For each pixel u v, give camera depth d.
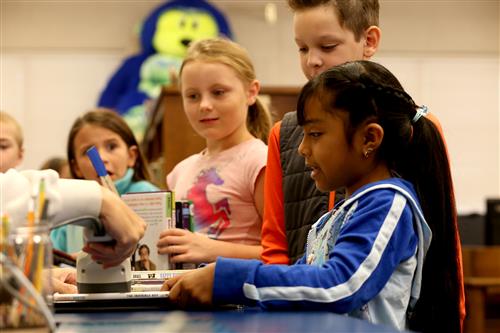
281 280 1.38
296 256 2.06
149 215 2.13
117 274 1.51
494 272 4.80
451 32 7.70
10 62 7.41
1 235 1.08
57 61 7.46
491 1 7.74
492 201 5.23
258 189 2.44
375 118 1.55
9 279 1.07
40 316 1.08
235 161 2.51
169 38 6.99
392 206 1.45
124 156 2.96
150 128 4.51
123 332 1.11
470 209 7.71
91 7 7.47
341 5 2.15
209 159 2.58
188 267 2.12
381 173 1.58
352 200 1.51
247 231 2.44
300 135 2.14
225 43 2.62
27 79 7.42
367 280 1.38
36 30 7.42
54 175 1.33
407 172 1.61
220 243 2.18
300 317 1.24
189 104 2.56
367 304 1.44
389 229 1.43
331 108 1.53
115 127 2.97
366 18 2.21
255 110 2.71
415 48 7.66
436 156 1.62
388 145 1.57
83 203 1.34
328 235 1.55
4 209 1.27
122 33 7.48
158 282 1.74
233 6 7.46
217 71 2.52
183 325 1.17
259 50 7.47
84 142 2.94
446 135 7.72
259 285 1.38
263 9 7.48
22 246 1.10
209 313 1.36
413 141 1.62
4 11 7.40
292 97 3.52
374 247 1.40
